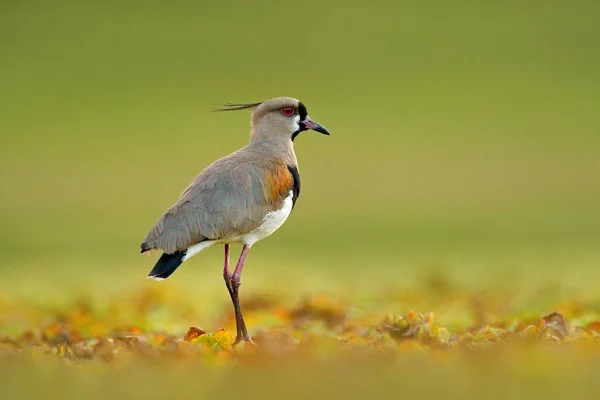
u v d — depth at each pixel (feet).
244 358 34.40
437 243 99.66
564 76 180.65
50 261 89.45
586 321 43.75
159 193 121.49
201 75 181.06
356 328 43.50
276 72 183.52
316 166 133.08
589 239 99.91
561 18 207.51
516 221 110.11
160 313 51.34
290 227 108.27
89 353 37.09
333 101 169.37
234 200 41.39
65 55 188.24
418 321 39.29
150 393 29.76
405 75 183.01
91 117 158.92
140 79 178.81
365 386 30.42
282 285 63.77
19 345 41.04
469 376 31.50
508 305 50.85
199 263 85.35
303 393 29.73
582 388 30.07
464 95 172.45
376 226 108.47
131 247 98.27
